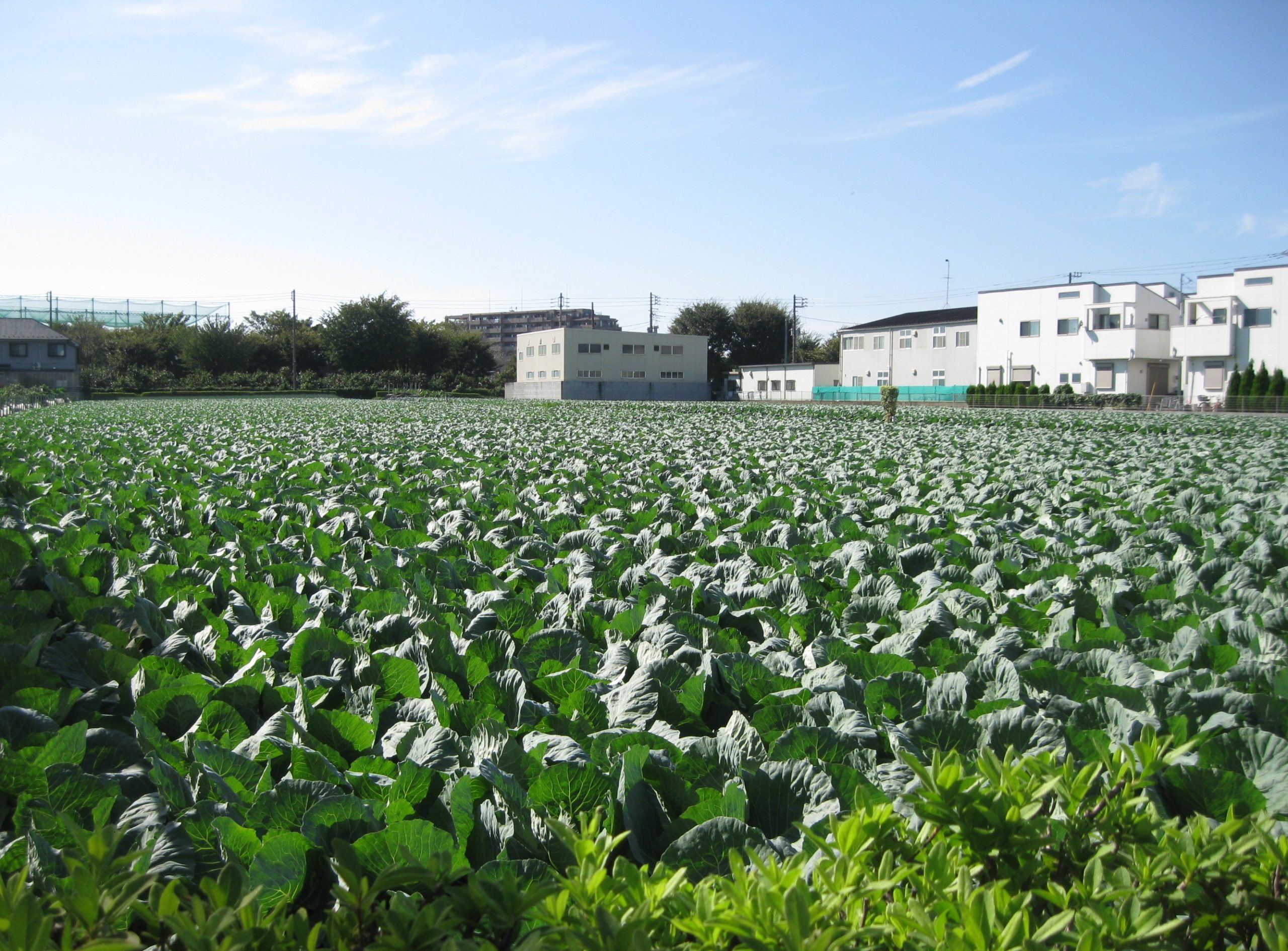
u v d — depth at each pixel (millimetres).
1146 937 1438
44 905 1746
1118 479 11742
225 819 2168
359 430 21656
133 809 2420
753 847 2104
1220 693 3162
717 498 10047
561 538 6941
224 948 1420
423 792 2490
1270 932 1444
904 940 1480
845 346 74562
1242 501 9641
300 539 6918
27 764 2389
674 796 2521
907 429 24109
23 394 48469
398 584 5320
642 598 4848
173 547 6352
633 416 31000
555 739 2783
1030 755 1954
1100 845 1825
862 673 3707
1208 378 54188
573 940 1380
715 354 103438
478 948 1478
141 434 19594
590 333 76750
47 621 4098
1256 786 2480
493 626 4480
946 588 5363
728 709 3490
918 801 1751
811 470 13070
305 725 3068
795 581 5164
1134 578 5910
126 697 3516
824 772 2477
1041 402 54656
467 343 99625
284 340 90625
